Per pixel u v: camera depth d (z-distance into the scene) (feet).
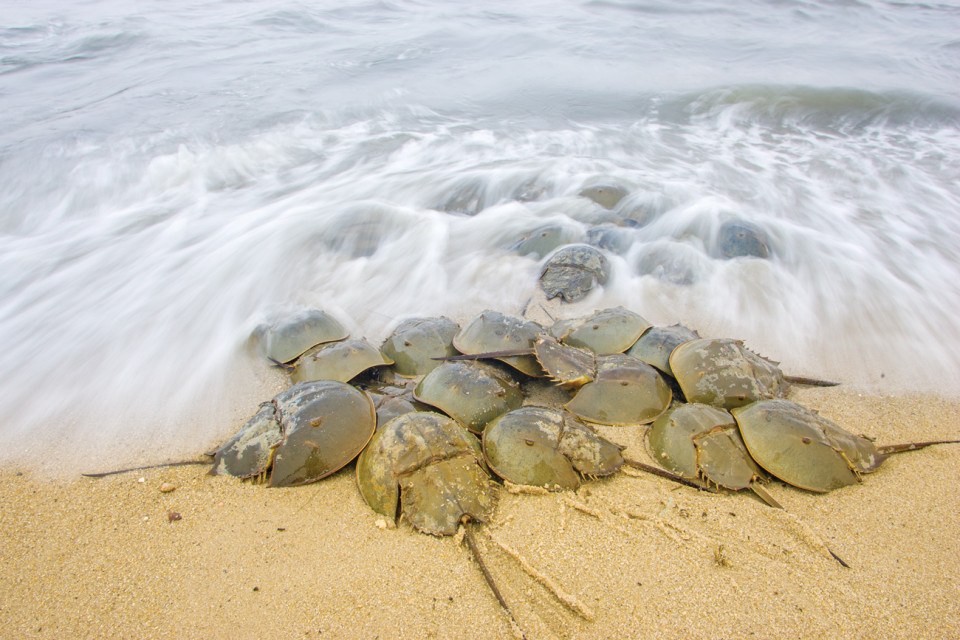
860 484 3.08
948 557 2.72
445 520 2.77
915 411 3.64
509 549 2.75
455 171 6.96
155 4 15.24
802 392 3.81
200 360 4.22
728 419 3.20
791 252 5.34
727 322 4.50
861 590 2.58
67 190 6.50
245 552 2.80
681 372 3.56
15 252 5.57
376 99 9.08
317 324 4.17
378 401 3.44
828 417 3.59
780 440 3.07
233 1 15.46
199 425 3.62
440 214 6.16
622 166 7.07
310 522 2.92
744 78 9.70
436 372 3.56
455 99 9.20
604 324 3.95
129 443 3.50
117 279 5.20
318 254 5.48
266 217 6.04
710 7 14.71
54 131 7.66
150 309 4.81
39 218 6.16
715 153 7.50
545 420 3.14
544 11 14.42
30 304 4.87
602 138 7.91
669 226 5.77
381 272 5.25
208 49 11.25
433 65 10.48
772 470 3.04
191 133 7.71
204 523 2.94
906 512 2.93
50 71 10.12
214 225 5.97
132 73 9.94
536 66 10.41
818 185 6.64
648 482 3.09
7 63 10.46
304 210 6.14
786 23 13.57
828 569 2.67
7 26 12.69
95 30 12.37
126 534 2.91
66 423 3.67
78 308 4.83
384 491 2.89
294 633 2.48
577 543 2.79
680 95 9.21
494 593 2.57
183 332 4.55
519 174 6.78
